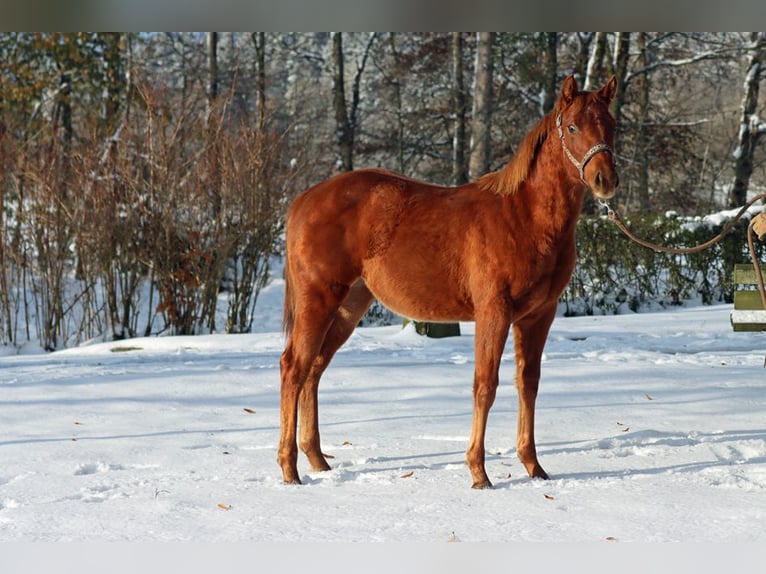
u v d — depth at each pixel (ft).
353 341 41.04
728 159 97.19
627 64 81.41
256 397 27.78
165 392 28.55
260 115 56.54
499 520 15.67
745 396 26.48
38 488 18.33
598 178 17.35
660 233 55.93
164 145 51.49
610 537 14.58
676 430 22.74
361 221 19.60
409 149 94.79
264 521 15.80
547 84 80.79
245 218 52.65
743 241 56.18
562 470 19.43
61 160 54.39
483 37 64.95
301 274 19.88
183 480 19.04
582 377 29.71
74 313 54.54
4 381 31.37
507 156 88.28
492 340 18.28
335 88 91.66
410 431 23.09
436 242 19.04
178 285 51.62
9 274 54.70
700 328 43.75
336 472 19.57
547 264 18.33
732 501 16.62
